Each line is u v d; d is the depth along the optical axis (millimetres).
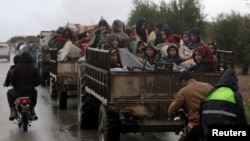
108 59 8312
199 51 9062
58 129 11758
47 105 16469
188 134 6816
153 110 8492
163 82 8516
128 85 8414
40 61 26156
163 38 12352
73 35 19969
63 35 20531
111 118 8758
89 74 10555
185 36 11711
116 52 9930
